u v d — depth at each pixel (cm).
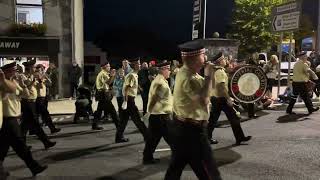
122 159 820
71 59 2045
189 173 704
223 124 1165
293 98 1259
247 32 2884
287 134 998
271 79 1418
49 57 2027
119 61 3238
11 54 1989
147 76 1350
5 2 1967
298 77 1239
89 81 2655
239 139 909
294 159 783
